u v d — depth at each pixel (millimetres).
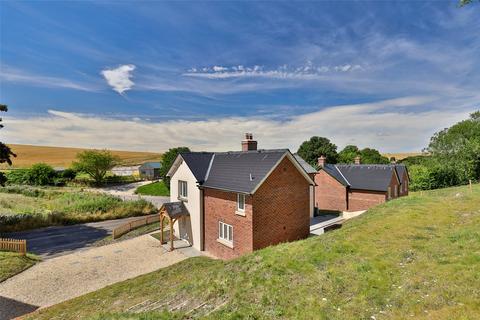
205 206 21016
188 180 22391
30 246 24062
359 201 33562
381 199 31859
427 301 6953
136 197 53188
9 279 16469
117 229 26375
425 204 18828
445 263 8898
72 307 12188
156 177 81938
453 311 6352
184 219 23375
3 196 45719
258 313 7453
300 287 8586
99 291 13938
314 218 29109
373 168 35156
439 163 42312
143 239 24438
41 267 18453
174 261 18922
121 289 13695
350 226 15750
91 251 21844
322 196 36281
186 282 11703
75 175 74000
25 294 14578
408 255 10062
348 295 7828
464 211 15750
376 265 9422
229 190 18188
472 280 7555
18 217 29859
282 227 19078
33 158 104375
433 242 11086
